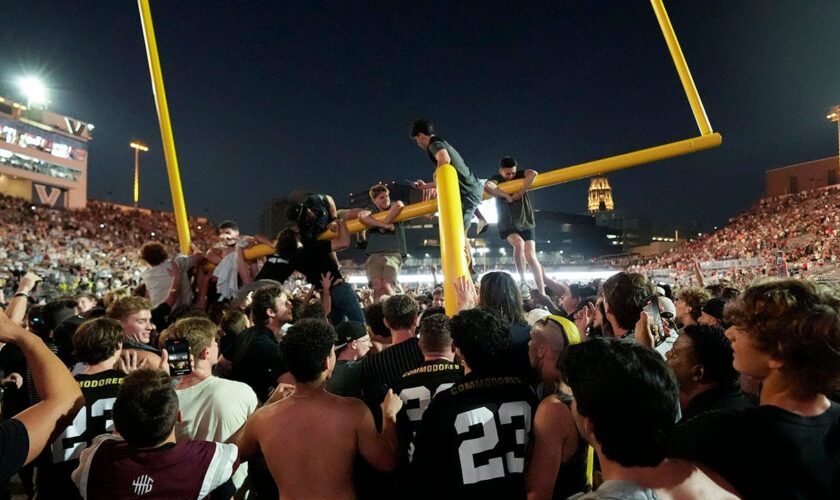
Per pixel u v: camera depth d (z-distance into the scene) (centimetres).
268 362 431
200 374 346
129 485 234
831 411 185
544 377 269
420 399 297
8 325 196
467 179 507
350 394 355
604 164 554
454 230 439
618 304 357
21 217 4662
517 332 316
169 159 784
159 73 789
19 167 5391
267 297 455
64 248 4291
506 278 357
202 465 245
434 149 482
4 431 172
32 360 196
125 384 247
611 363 154
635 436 146
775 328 183
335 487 260
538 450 237
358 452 271
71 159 5909
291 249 585
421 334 318
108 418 313
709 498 145
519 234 682
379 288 636
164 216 7250
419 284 1767
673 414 151
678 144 559
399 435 292
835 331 173
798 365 179
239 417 335
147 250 683
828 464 174
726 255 5103
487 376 254
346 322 421
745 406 236
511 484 235
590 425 156
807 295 187
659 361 157
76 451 304
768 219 5759
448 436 240
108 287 2802
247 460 294
